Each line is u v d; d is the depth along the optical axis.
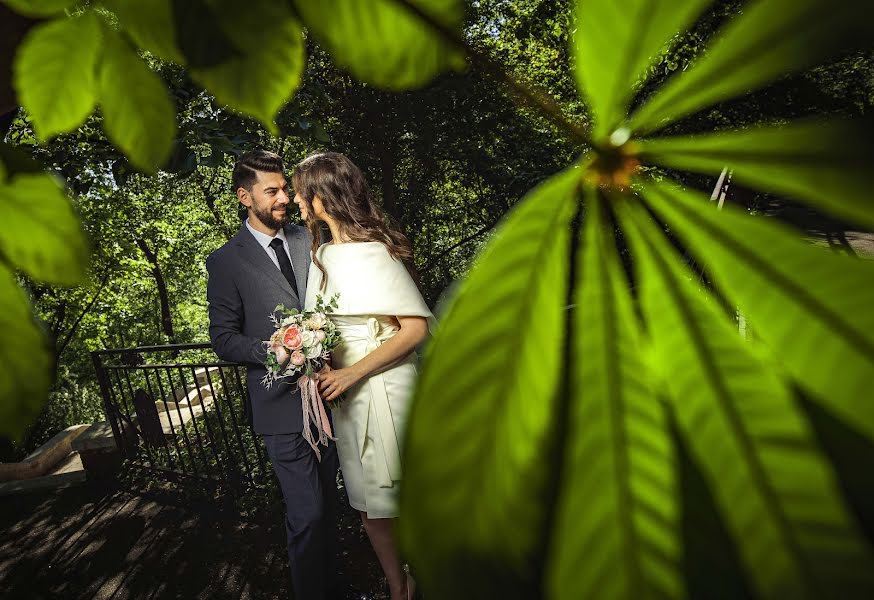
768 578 0.11
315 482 3.81
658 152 0.12
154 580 5.56
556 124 0.13
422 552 0.10
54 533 6.59
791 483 0.11
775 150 0.11
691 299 0.12
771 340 0.11
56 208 0.19
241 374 12.84
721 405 0.11
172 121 0.18
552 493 0.11
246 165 3.85
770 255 0.11
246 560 5.65
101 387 7.63
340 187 3.54
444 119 9.44
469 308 0.12
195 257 25.03
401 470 0.10
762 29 0.11
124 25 0.15
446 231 13.40
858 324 0.11
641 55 0.12
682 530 0.11
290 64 0.14
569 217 0.13
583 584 0.10
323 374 3.40
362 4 0.13
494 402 0.11
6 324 0.17
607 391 0.11
